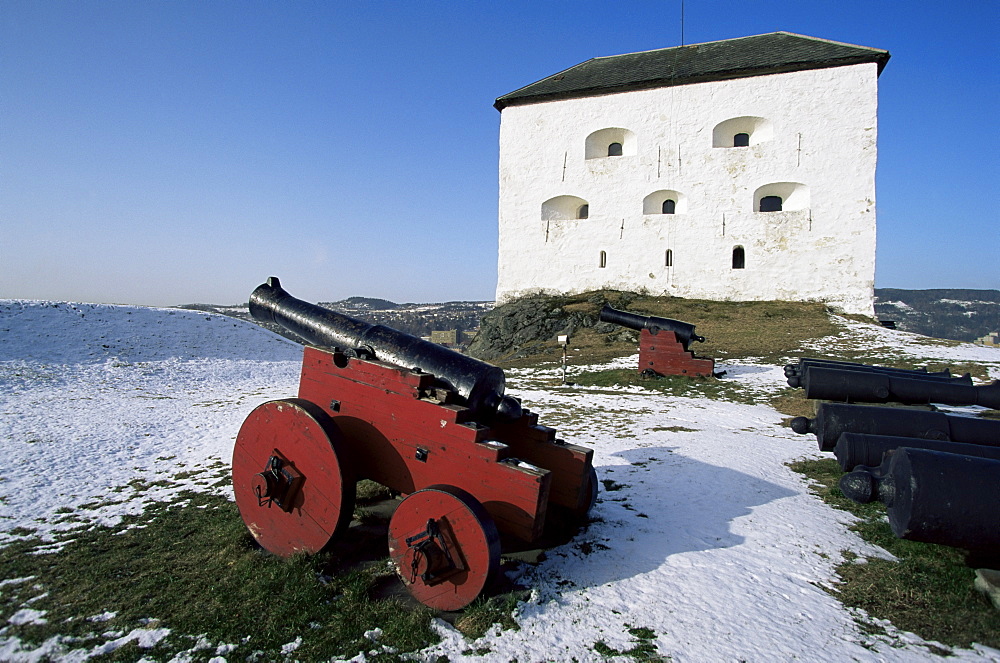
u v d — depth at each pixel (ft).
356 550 12.86
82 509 16.49
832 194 76.13
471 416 12.39
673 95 83.15
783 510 16.35
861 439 14.32
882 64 75.56
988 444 16.55
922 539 10.75
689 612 10.59
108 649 9.30
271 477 12.01
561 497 13.46
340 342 14.82
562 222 88.43
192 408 34.42
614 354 57.82
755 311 73.46
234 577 11.60
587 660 9.09
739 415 32.24
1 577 11.85
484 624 9.95
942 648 9.58
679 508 16.38
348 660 9.03
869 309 74.02
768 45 86.07
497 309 87.66
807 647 9.55
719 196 80.94
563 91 87.76
